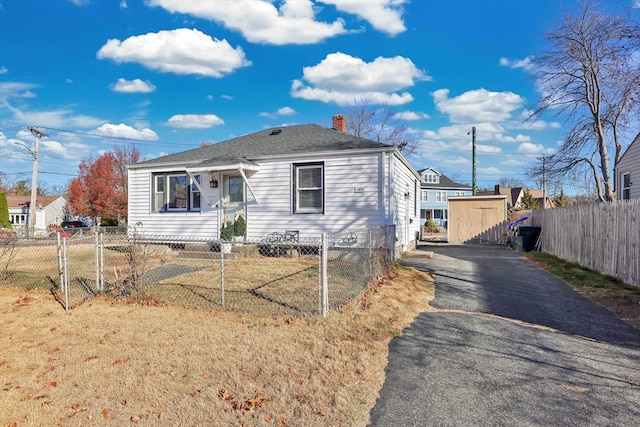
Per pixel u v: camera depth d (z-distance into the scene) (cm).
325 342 468
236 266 941
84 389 362
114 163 3816
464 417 321
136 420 309
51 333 519
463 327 561
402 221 1381
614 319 605
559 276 963
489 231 2311
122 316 582
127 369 402
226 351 442
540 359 445
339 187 1102
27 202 5128
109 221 3616
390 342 493
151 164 1319
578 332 545
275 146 1263
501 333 537
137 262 722
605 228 959
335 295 666
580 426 308
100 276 794
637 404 343
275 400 338
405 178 1474
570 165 1730
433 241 2470
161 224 1320
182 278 808
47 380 382
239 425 302
